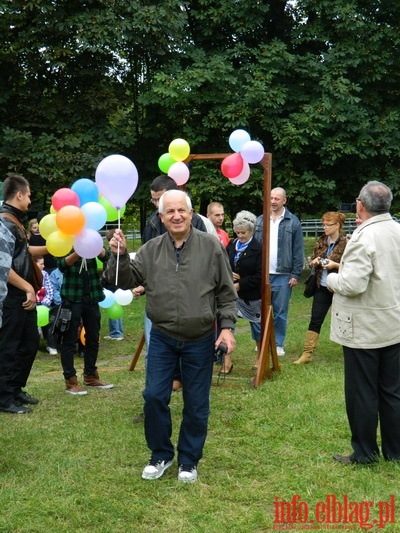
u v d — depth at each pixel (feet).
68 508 11.68
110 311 22.79
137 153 54.24
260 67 49.93
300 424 16.53
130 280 12.73
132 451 14.84
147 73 51.90
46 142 46.85
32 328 19.02
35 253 19.08
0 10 44.50
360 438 13.66
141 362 27.09
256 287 22.94
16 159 45.60
